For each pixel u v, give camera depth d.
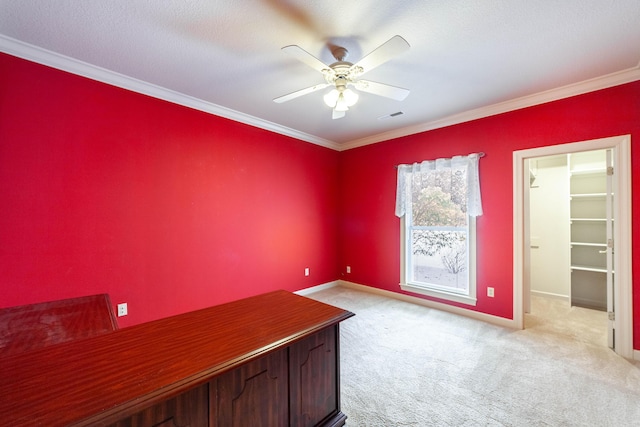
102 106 2.40
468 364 2.27
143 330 1.23
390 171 4.13
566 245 3.92
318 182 4.48
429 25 1.80
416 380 2.05
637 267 2.33
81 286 2.30
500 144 3.09
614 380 2.03
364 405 1.78
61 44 2.01
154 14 1.70
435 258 3.68
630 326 2.35
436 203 3.66
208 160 3.13
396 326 3.04
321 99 2.95
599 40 1.94
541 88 2.68
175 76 2.48
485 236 3.20
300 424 1.34
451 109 3.20
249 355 1.03
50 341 1.23
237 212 3.41
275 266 3.85
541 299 4.01
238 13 1.69
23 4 1.60
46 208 2.14
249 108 3.21
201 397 0.99
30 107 2.07
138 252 2.62
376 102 2.99
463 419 1.66
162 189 2.77
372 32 1.88
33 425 0.65
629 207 2.36
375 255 4.32
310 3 1.61
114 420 0.71
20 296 2.04
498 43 1.98
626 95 2.38
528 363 2.27
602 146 2.49
